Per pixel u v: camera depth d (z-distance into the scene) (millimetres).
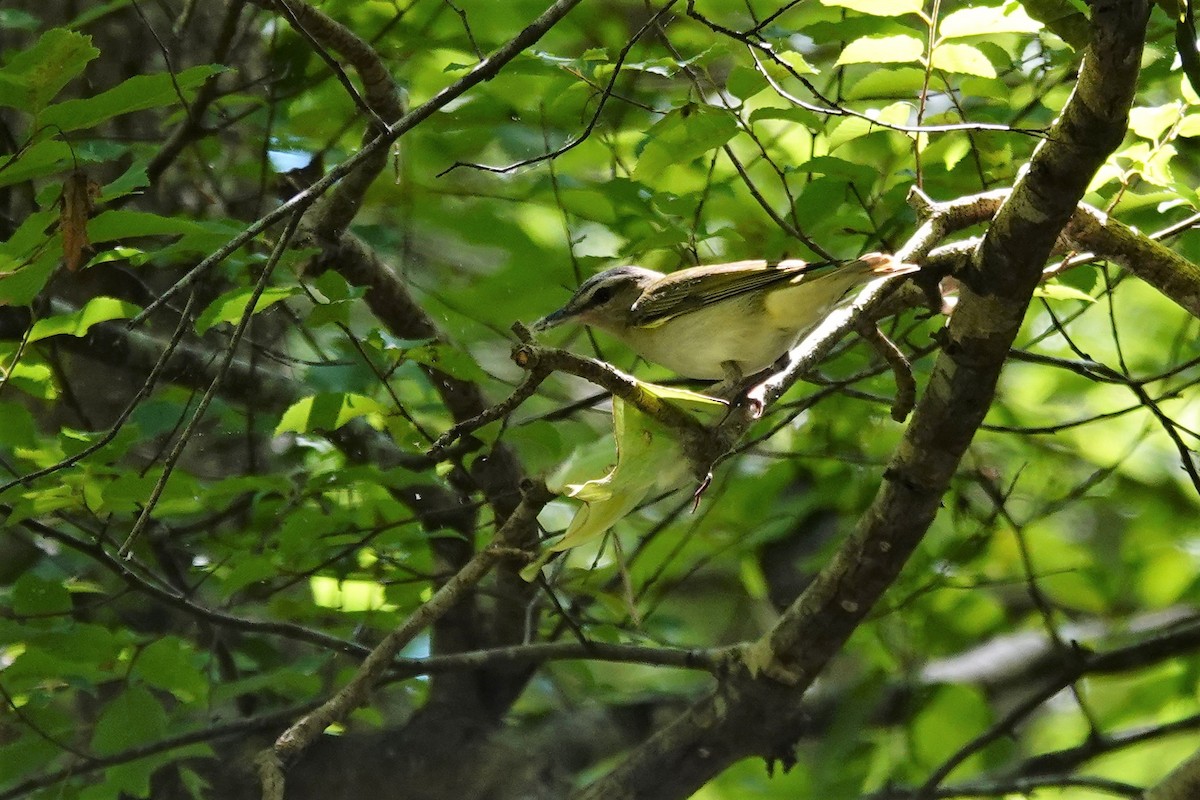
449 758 11102
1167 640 11141
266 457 12414
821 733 12867
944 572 11891
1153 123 7742
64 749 9266
